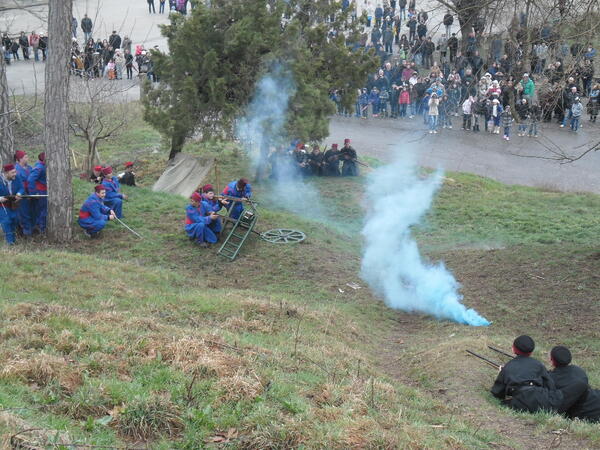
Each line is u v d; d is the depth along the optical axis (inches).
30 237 667.4
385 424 301.0
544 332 513.0
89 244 668.7
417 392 379.9
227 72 871.1
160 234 701.9
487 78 975.6
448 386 395.9
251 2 865.5
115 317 416.2
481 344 451.5
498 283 607.5
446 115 872.3
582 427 332.2
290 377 347.3
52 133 640.4
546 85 621.3
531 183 1050.7
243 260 661.3
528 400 355.9
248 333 441.1
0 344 336.8
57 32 617.3
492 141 1213.1
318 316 515.2
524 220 828.0
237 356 357.4
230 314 485.1
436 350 454.6
